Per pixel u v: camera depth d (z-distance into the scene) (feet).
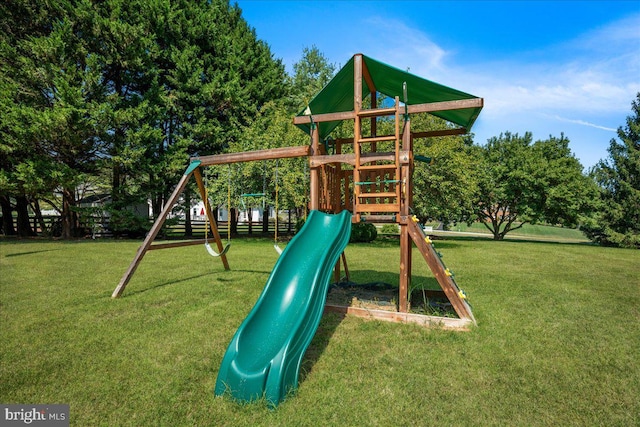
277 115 59.21
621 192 67.72
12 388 9.82
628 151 68.74
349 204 22.18
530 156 75.20
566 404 9.17
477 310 17.33
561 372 10.91
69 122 46.16
